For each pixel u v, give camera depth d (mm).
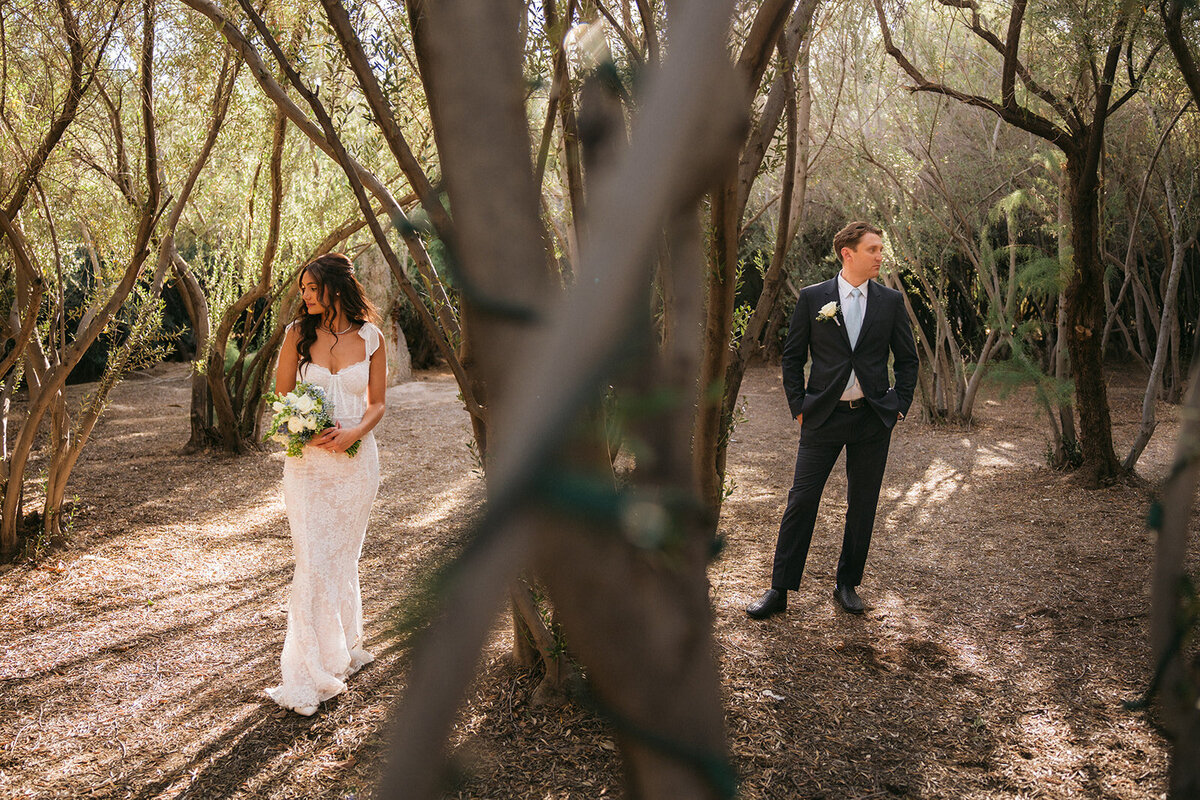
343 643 3131
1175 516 530
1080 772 2592
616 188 237
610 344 227
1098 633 3621
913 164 7469
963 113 8352
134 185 4609
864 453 3736
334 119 3420
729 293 1587
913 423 8992
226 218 7145
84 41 3695
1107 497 5719
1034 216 8773
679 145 236
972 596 4117
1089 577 4316
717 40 248
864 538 3857
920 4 5887
